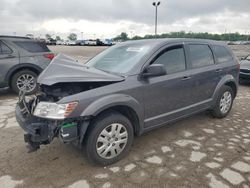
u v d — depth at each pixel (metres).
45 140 2.89
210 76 4.52
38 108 2.93
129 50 3.96
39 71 7.07
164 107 3.79
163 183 2.87
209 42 4.77
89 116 2.92
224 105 5.06
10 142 3.88
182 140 4.01
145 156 3.48
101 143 3.12
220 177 2.98
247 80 8.91
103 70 3.71
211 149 3.71
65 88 3.21
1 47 6.58
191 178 2.96
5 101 6.34
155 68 3.25
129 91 3.25
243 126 4.68
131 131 3.38
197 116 5.20
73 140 2.91
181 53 4.09
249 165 3.27
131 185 2.83
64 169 3.12
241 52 30.09
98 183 2.85
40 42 7.35
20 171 3.07
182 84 3.96
